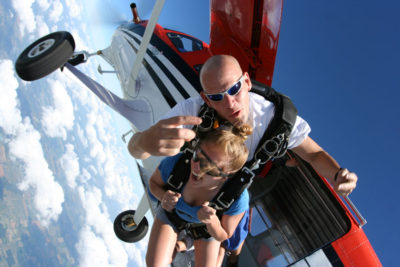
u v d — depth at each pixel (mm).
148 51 2756
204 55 2732
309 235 1874
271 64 2199
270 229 2125
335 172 1113
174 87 2334
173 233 1252
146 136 827
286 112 1107
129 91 2646
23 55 2199
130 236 2939
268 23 1898
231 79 942
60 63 2145
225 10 2162
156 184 1192
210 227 1069
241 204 1095
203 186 1022
